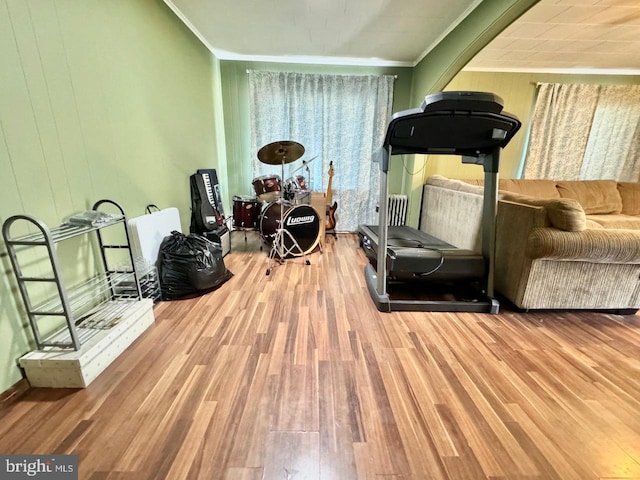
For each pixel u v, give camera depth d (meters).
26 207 1.33
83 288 1.63
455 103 1.59
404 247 2.41
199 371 1.46
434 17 2.69
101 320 1.61
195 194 2.99
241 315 2.01
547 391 1.37
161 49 2.44
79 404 1.24
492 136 1.83
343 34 3.10
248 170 4.29
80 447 1.06
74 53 1.56
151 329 1.82
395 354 1.62
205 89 3.42
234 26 2.96
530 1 1.87
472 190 2.80
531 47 3.24
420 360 1.58
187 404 1.25
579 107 3.99
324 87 3.89
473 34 2.47
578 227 1.83
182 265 2.21
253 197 3.89
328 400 1.29
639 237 1.81
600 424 1.20
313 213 3.24
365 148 4.12
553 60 3.63
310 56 3.83
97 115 1.74
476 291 2.42
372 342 1.73
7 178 1.24
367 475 0.99
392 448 1.08
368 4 2.48
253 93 3.88
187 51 2.92
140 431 1.12
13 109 1.26
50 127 1.43
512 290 2.15
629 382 1.44
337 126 4.06
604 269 1.98
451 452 1.07
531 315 2.10
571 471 1.01
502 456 1.06
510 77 3.97
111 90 1.86
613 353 1.67
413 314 2.08
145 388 1.34
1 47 1.20
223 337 1.75
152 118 2.33
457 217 3.04
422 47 3.45
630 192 3.87
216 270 2.39
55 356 1.31
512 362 1.58
